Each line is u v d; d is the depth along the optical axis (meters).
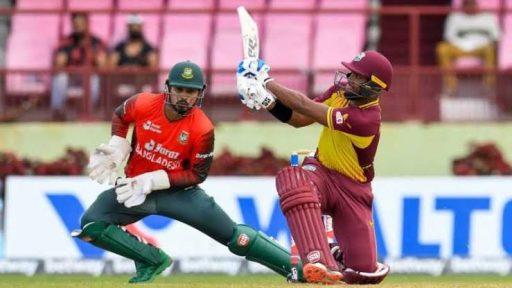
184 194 40.44
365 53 36.91
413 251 58.88
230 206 58.75
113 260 58.81
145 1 73.00
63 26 70.56
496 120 66.19
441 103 66.50
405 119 66.56
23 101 66.81
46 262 58.94
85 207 58.97
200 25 70.44
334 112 36.28
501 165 62.88
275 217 58.62
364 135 36.66
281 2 72.25
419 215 59.00
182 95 38.91
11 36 70.44
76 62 67.25
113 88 66.38
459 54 68.31
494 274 58.91
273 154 63.34
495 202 59.19
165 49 69.75
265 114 66.44
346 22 70.00
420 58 71.25
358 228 38.03
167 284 38.78
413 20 66.69
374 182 59.03
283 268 41.56
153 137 39.59
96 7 72.81
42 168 62.06
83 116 66.62
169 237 58.50
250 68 36.53
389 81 36.84
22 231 59.16
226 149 63.31
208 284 38.75
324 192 37.69
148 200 40.28
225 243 41.22
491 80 66.25
